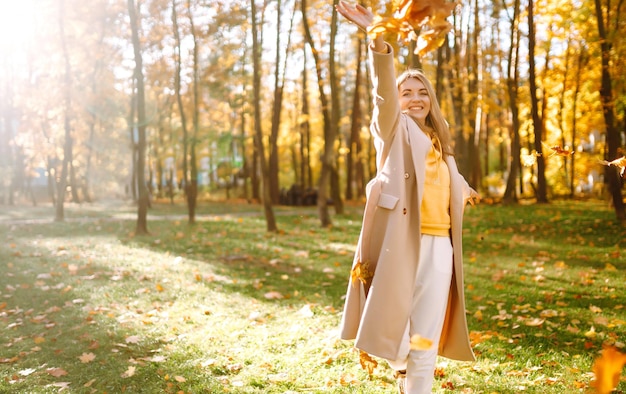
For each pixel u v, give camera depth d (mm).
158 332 5113
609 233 11531
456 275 3006
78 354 4508
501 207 20156
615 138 13406
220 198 39812
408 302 2832
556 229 12648
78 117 20703
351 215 19219
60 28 18797
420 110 3131
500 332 4953
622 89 13453
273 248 11188
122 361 4277
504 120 31016
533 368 3895
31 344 4793
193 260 9734
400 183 2906
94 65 20844
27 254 10227
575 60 24875
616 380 1077
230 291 7125
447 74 22391
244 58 21016
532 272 8047
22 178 34156
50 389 3725
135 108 26094
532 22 17297
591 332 4711
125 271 8359
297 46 19625
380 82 2809
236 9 17031
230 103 23219
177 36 17828
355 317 3043
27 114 24656
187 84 23203
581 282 7160
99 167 33562
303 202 29812
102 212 24047
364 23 2570
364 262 2951
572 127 28516
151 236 13383
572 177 29125
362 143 34156
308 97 32219
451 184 3039
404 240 2867
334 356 4223
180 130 29344
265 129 32344
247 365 4180
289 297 6738
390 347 2811
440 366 3979
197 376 3912
